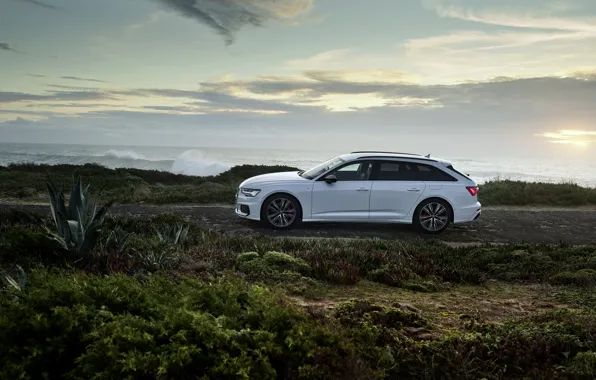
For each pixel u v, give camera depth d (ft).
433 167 37.45
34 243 21.84
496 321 16.48
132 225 31.48
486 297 20.30
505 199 56.24
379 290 20.72
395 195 36.47
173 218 33.50
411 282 21.80
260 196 36.14
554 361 12.78
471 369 12.13
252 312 12.38
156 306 12.23
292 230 36.11
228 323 11.78
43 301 11.48
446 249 28.78
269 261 22.48
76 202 23.31
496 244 31.19
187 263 22.21
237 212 37.73
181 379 10.22
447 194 36.76
